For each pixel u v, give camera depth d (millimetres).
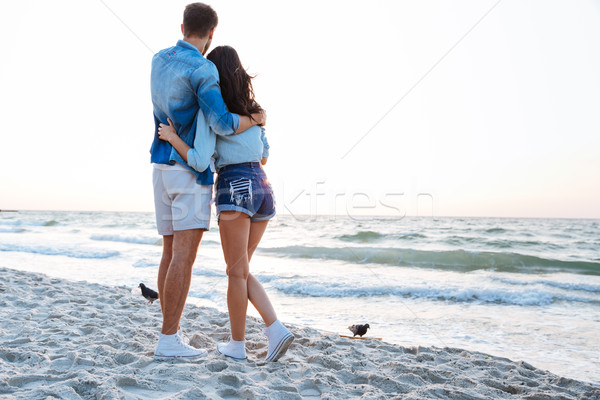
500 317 6055
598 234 24266
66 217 51875
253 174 2225
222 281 7797
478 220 44656
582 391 2523
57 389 1786
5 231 25344
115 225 31625
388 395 2113
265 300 2418
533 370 3012
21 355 2338
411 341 4578
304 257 13016
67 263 10531
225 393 1944
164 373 2066
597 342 4707
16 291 4527
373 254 13023
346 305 6586
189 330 3197
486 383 2527
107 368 2146
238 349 2395
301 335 3451
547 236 22922
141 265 10039
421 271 11031
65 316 3445
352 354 2889
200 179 2133
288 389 2059
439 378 2516
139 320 3557
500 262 12695
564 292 8070
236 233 2219
